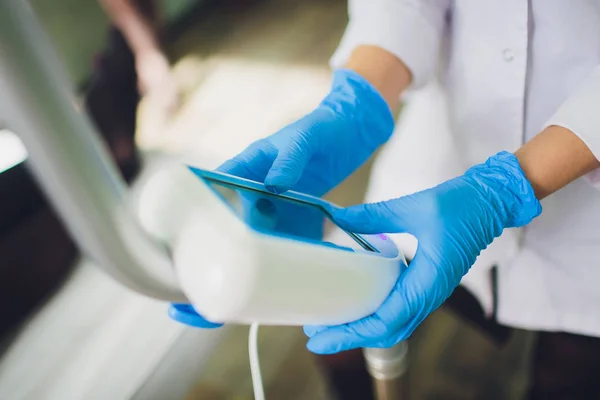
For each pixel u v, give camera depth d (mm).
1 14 245
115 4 2064
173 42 2531
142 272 336
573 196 722
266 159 607
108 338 1442
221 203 373
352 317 483
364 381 1023
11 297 1492
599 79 604
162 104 2180
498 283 859
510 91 715
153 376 1372
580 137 592
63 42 1987
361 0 793
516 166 591
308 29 2520
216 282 347
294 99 2152
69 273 1594
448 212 552
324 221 551
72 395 1341
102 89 1972
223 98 2205
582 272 772
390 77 732
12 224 1523
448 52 783
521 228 774
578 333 865
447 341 1422
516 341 1388
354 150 690
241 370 1402
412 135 870
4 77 252
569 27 658
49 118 266
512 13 675
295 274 382
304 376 1366
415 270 533
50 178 284
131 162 1942
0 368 1409
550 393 1032
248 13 2662
